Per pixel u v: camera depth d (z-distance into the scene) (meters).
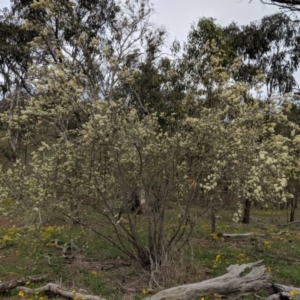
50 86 6.33
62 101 6.55
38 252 8.16
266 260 7.79
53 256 7.92
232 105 6.48
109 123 5.93
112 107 6.13
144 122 6.80
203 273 6.52
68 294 5.59
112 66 7.82
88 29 14.71
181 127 6.52
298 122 10.38
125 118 6.21
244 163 5.88
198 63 7.77
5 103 17.38
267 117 6.76
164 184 6.64
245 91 6.82
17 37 16.11
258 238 10.10
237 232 11.52
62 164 6.61
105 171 6.73
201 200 7.14
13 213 7.05
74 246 8.16
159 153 6.44
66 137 6.79
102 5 15.17
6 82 18.03
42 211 6.93
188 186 6.74
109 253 7.90
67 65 7.61
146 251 6.85
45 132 7.60
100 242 8.80
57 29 10.70
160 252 6.58
